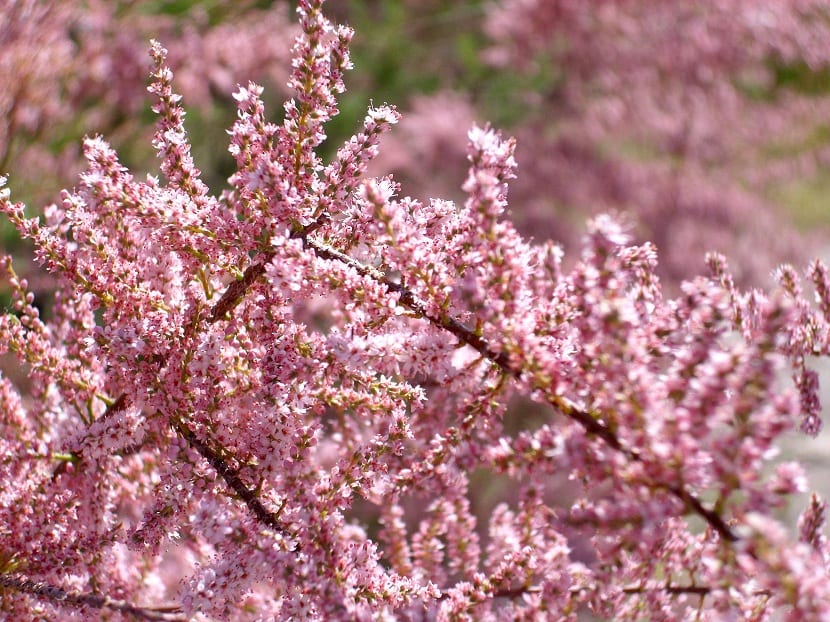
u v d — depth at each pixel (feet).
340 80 1.71
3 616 1.76
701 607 1.70
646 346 1.60
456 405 1.73
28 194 2.61
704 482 1.53
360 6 4.70
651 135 4.50
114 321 1.74
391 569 1.83
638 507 1.53
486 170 1.62
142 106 3.08
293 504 1.71
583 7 4.37
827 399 4.54
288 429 1.71
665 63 4.43
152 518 1.73
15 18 2.43
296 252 1.63
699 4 4.38
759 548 1.49
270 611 1.78
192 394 1.71
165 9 3.37
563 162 4.39
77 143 2.82
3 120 2.44
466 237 1.67
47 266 1.76
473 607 1.71
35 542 1.75
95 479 1.77
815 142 4.63
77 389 1.82
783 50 4.36
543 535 1.78
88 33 3.04
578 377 1.59
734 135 4.55
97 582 1.79
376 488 1.75
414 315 1.66
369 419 1.84
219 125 3.93
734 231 4.49
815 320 1.73
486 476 3.33
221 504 1.72
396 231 1.63
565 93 4.56
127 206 1.69
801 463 1.57
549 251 1.65
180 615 1.75
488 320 1.59
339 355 1.63
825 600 1.49
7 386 1.80
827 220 4.97
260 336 1.71
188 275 1.75
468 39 4.66
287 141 1.71
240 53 3.42
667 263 4.44
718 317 1.56
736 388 1.51
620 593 1.68
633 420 1.54
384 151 4.28
